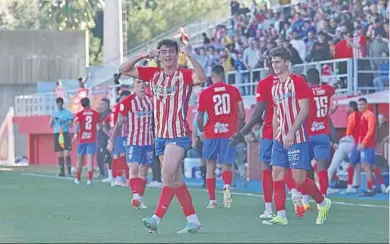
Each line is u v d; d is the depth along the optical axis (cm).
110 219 2342
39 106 7038
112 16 7012
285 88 2062
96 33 10988
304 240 1784
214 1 9712
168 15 9969
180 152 1881
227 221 2270
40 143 7231
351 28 4756
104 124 4319
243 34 5575
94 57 10812
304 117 2042
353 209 2689
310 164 2112
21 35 8031
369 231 1997
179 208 2645
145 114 2722
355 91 4009
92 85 6988
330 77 4091
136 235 1889
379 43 4234
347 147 3453
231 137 2534
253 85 4822
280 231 1988
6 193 3512
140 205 2714
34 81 8044
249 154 4428
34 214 2508
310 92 2064
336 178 3647
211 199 2752
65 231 1998
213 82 2734
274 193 2175
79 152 4153
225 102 2716
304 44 4800
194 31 6612
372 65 4100
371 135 3319
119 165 4000
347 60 4025
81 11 10294
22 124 7325
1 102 7962
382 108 3659
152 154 2736
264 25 5412
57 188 3862
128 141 2734
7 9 10306
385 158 3591
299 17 5059
